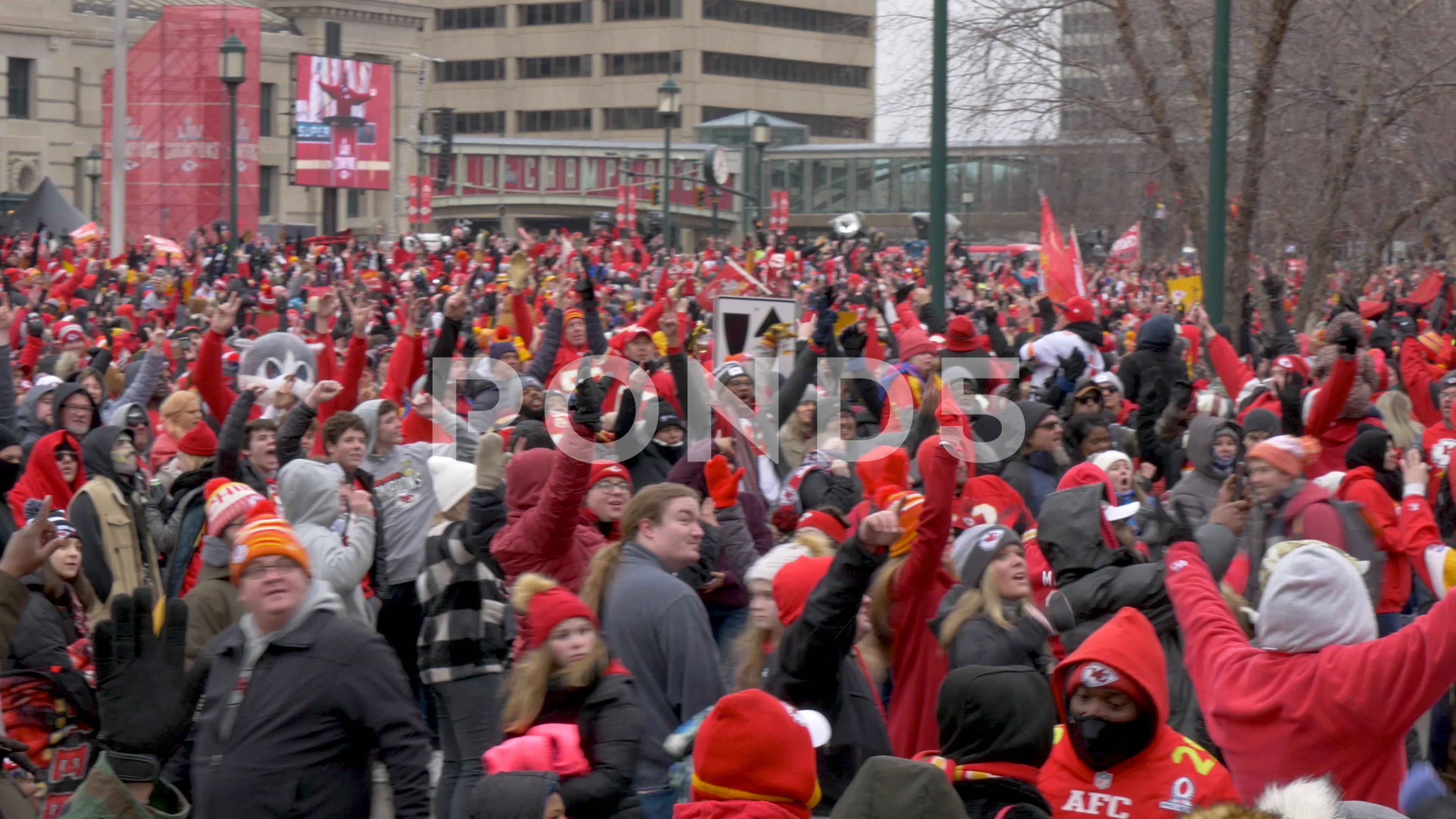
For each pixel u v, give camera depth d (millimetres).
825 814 6988
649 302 34500
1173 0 28375
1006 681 5926
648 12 167625
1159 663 6055
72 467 11656
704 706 7637
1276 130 28312
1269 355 23344
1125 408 16188
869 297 23375
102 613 9328
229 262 49781
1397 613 10750
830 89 174625
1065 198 42281
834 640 6852
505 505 9461
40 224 56750
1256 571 10055
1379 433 12375
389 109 118375
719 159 58438
